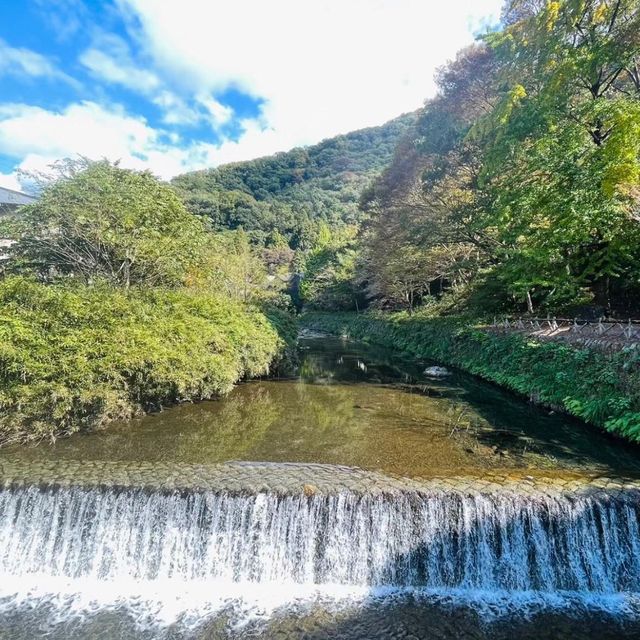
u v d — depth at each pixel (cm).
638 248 1384
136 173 1703
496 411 1192
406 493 657
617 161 1050
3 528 688
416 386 1561
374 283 3572
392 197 2552
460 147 2008
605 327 1252
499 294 2056
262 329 1745
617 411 937
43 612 588
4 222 1500
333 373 1862
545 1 1605
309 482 704
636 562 619
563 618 566
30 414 912
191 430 1031
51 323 993
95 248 1530
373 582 639
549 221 1436
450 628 547
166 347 1134
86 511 680
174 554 664
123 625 562
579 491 659
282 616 577
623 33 1225
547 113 1354
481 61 1923
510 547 630
